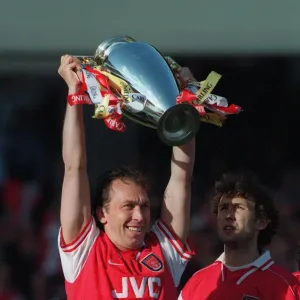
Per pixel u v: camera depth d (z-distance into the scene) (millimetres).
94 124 27797
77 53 24625
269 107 30141
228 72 29578
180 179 12516
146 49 11844
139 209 11977
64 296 24422
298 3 24734
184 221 12500
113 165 27984
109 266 11852
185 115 11094
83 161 11945
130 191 11992
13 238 25594
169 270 12258
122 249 12078
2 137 31531
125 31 24516
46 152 31359
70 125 11930
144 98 11250
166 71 11656
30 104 31969
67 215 11922
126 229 11969
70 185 11938
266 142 29922
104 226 12242
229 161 29500
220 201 12773
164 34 24625
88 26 24594
